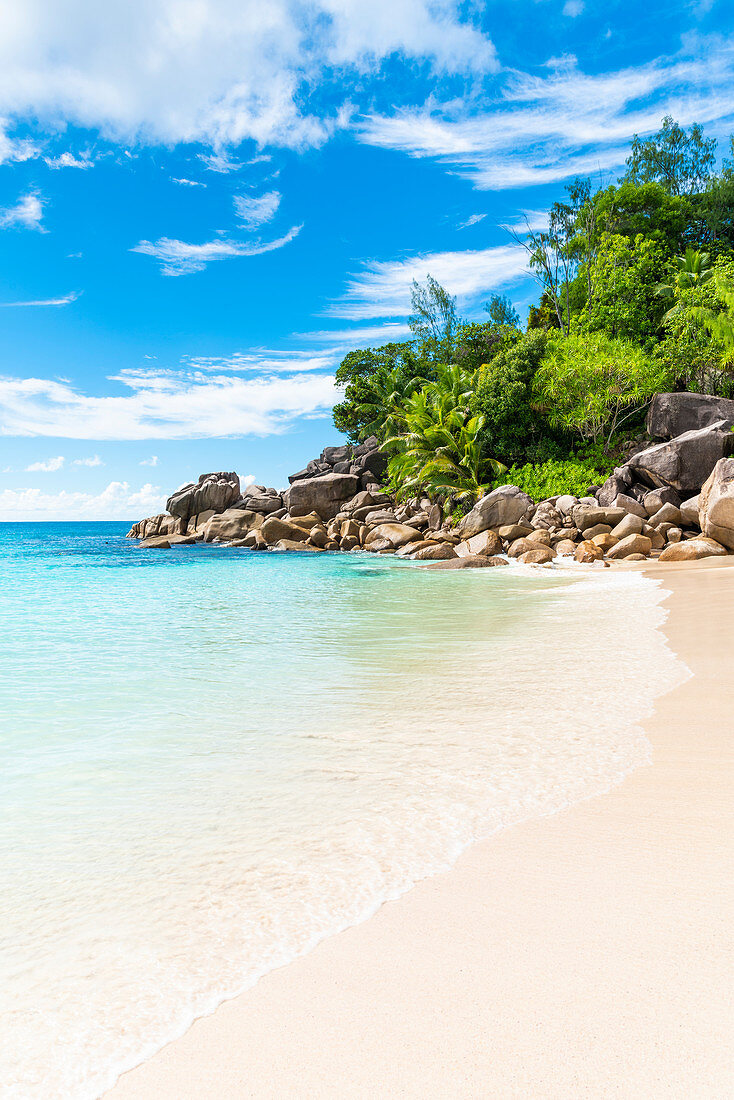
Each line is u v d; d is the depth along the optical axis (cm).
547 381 3219
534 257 4444
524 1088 143
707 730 407
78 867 267
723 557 1831
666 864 245
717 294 3111
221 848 279
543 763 364
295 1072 154
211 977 194
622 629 813
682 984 175
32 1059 164
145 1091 152
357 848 273
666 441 2866
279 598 1351
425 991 179
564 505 2616
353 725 455
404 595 1353
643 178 4916
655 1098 138
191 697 549
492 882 238
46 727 469
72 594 1470
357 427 5200
